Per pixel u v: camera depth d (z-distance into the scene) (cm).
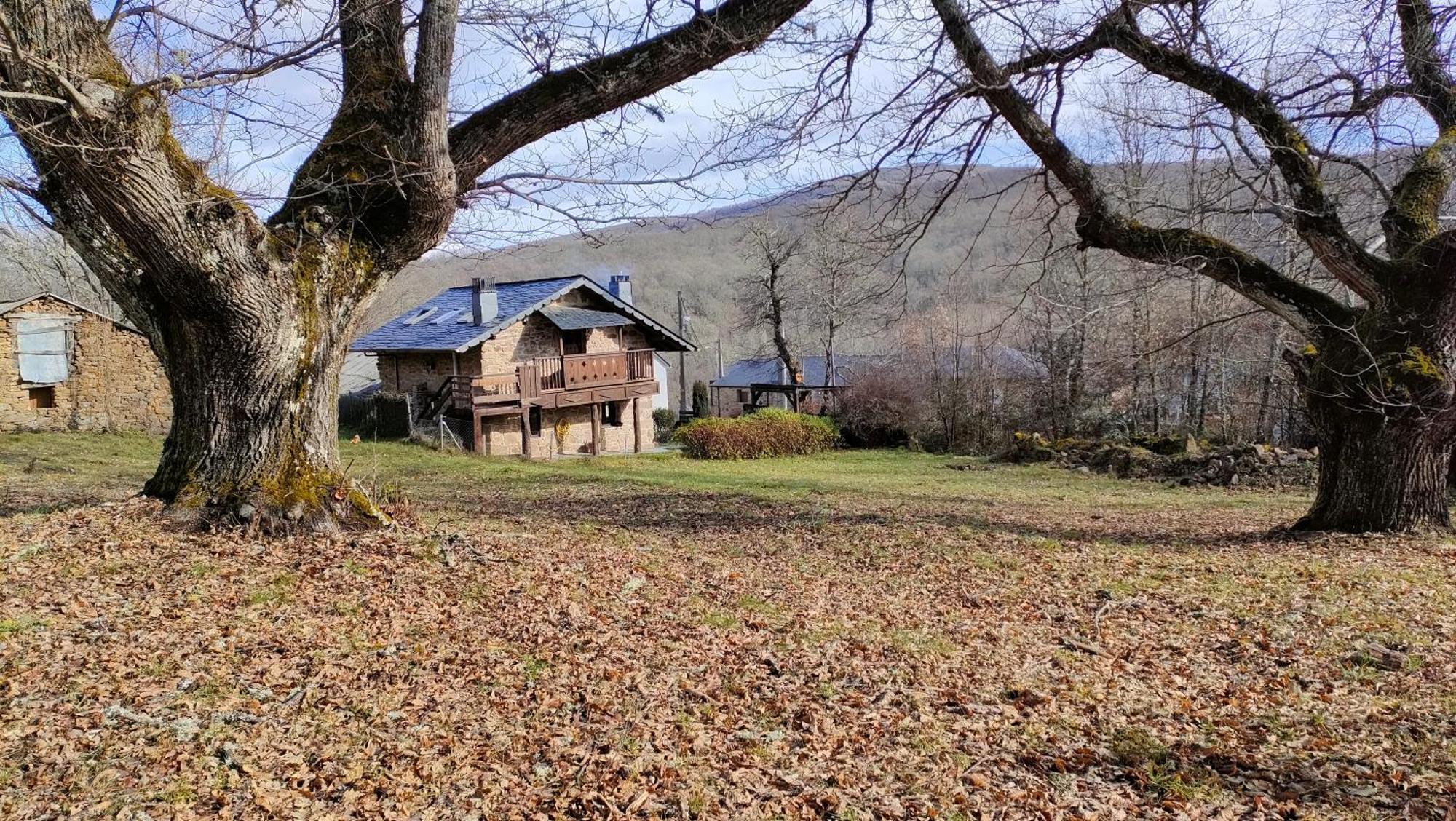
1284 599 695
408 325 3250
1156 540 1007
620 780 378
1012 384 3192
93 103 522
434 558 679
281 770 370
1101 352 2670
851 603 688
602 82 708
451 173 685
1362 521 963
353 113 703
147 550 624
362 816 340
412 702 443
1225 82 938
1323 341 970
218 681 444
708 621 611
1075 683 526
